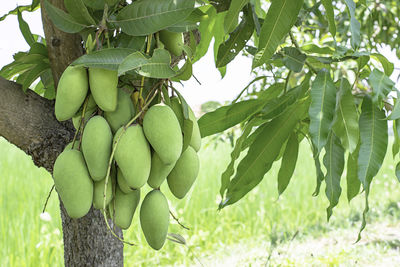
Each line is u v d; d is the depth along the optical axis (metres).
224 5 1.21
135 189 0.79
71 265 1.45
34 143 1.22
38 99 1.24
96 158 0.74
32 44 1.19
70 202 0.75
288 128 1.27
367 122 1.08
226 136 2.99
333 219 4.07
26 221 3.52
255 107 1.33
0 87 1.18
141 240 3.36
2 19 1.37
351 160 1.23
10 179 4.67
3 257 3.04
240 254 3.18
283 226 3.88
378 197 4.85
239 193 1.35
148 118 0.75
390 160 7.08
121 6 0.91
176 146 0.75
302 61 1.16
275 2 0.93
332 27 1.01
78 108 0.78
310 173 5.75
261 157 1.29
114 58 0.77
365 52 1.11
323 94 1.02
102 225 1.43
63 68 1.15
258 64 0.95
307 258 2.87
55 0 1.02
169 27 0.88
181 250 3.12
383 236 3.49
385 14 2.88
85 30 0.88
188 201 3.98
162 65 0.77
